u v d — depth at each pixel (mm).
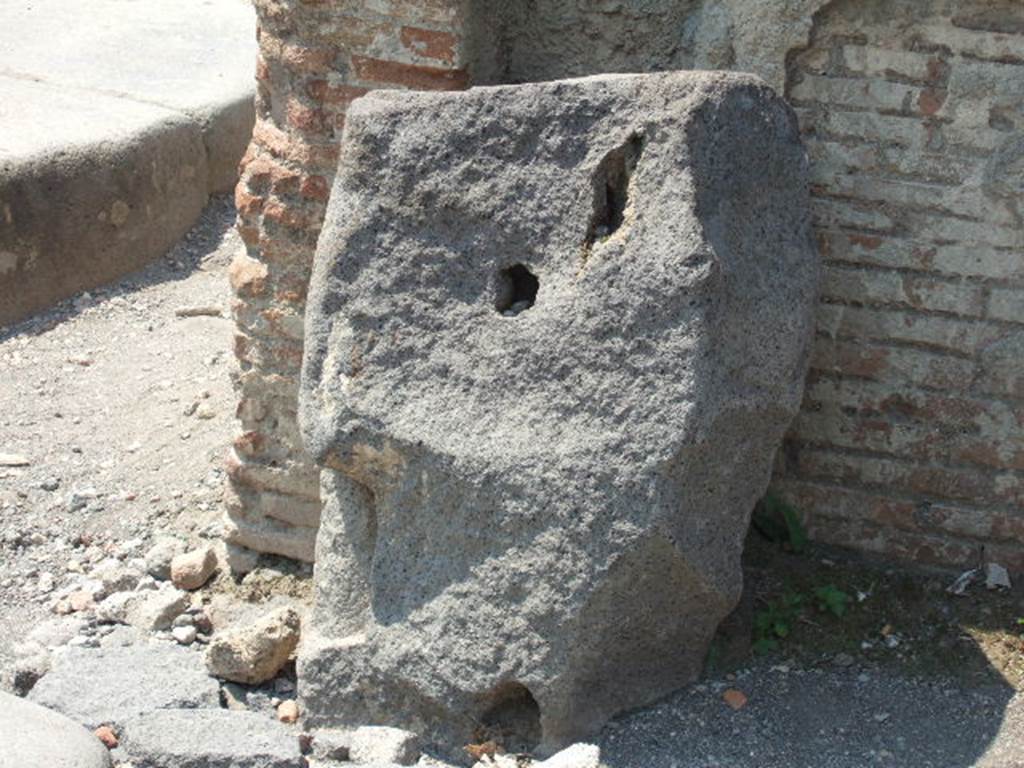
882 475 2148
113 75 3537
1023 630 2049
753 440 1853
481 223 1826
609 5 2068
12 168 2998
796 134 1898
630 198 1777
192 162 3389
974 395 2086
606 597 1788
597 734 1874
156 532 2363
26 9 3877
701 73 1790
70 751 1792
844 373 2125
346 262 1861
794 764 1844
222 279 3230
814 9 1983
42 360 2885
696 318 1737
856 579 2135
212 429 2584
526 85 1816
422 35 1985
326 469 1947
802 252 1888
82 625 2148
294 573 2234
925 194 2031
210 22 3912
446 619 1848
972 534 2137
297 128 2068
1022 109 1968
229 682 2020
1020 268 2023
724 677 1975
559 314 1786
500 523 1808
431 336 1839
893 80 2004
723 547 1858
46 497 2441
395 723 1905
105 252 3162
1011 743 1874
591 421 1771
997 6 1941
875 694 1956
